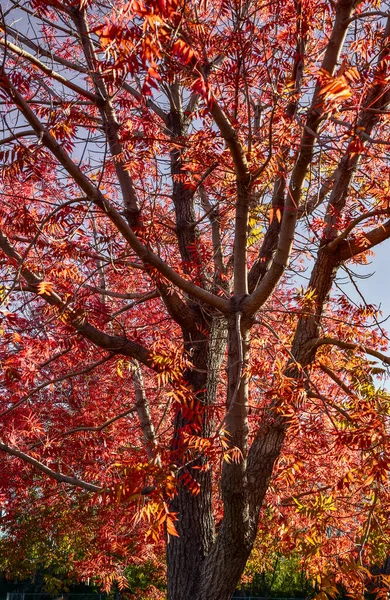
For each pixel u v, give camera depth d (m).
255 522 5.74
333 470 8.65
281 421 5.68
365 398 5.24
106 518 9.75
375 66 5.12
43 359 7.26
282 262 5.16
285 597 25.47
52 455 8.00
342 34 4.25
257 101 6.72
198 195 7.69
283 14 5.16
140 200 6.71
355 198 6.49
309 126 4.54
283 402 4.78
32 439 8.28
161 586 20.67
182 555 6.31
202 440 4.44
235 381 5.25
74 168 4.35
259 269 7.31
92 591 27.67
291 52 5.27
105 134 5.79
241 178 4.98
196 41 4.50
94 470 8.36
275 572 23.69
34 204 7.39
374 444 4.30
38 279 5.34
